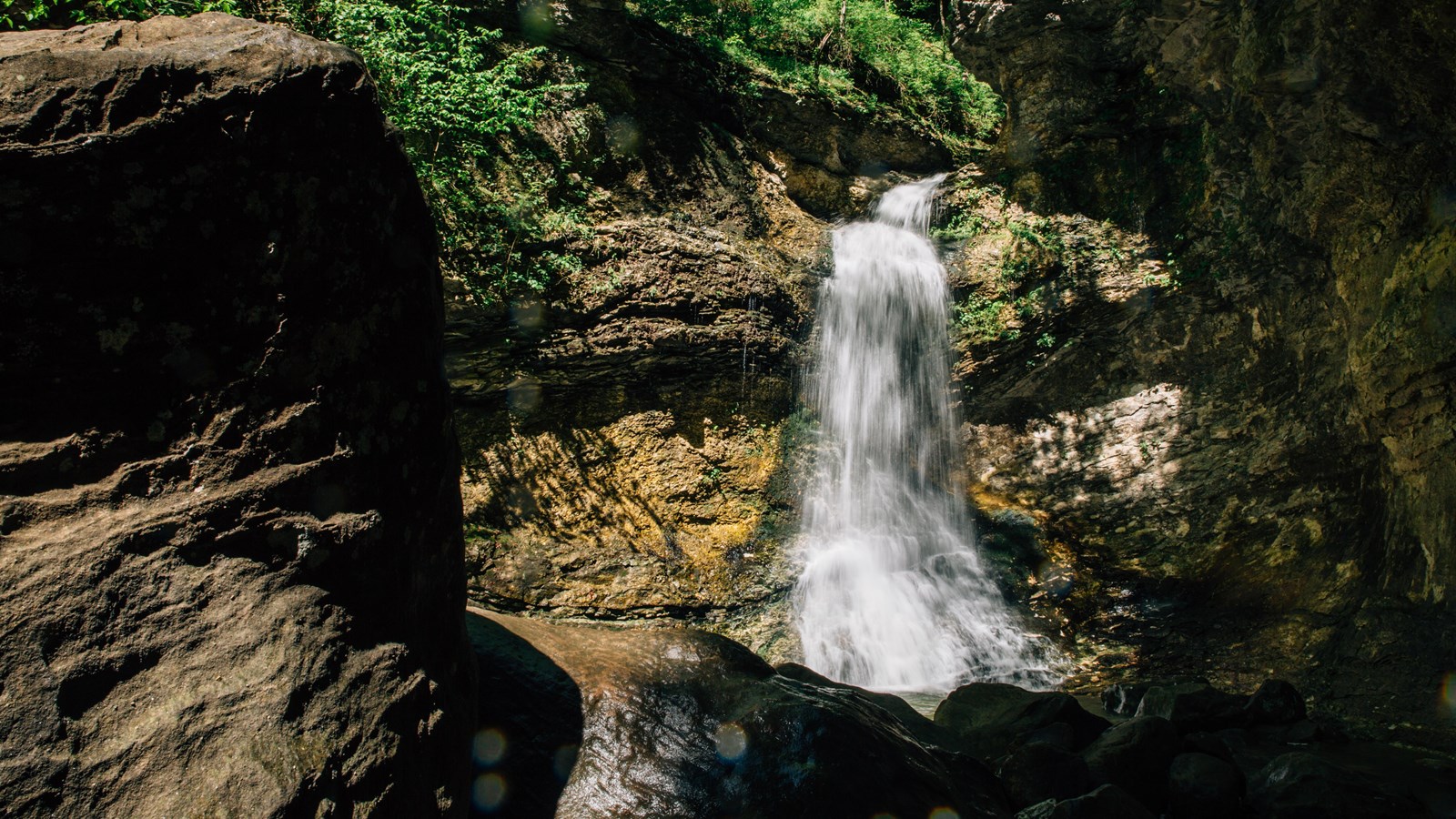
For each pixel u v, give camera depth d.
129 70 2.15
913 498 11.41
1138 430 10.73
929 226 12.43
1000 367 11.62
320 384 2.47
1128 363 11.01
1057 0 10.45
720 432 10.37
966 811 3.86
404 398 2.74
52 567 1.95
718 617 9.43
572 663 4.04
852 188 13.07
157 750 1.96
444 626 2.93
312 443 2.45
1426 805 5.35
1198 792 4.83
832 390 11.28
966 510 11.22
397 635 2.60
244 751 2.07
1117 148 11.44
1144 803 4.92
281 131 2.37
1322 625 8.44
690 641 4.41
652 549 9.55
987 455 11.53
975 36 11.47
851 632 9.65
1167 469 10.42
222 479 2.27
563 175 9.83
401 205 2.74
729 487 10.22
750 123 12.34
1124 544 10.33
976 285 11.74
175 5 7.53
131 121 2.14
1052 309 11.27
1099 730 5.62
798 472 10.64
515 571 8.87
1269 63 8.49
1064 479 11.02
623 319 9.61
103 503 2.09
